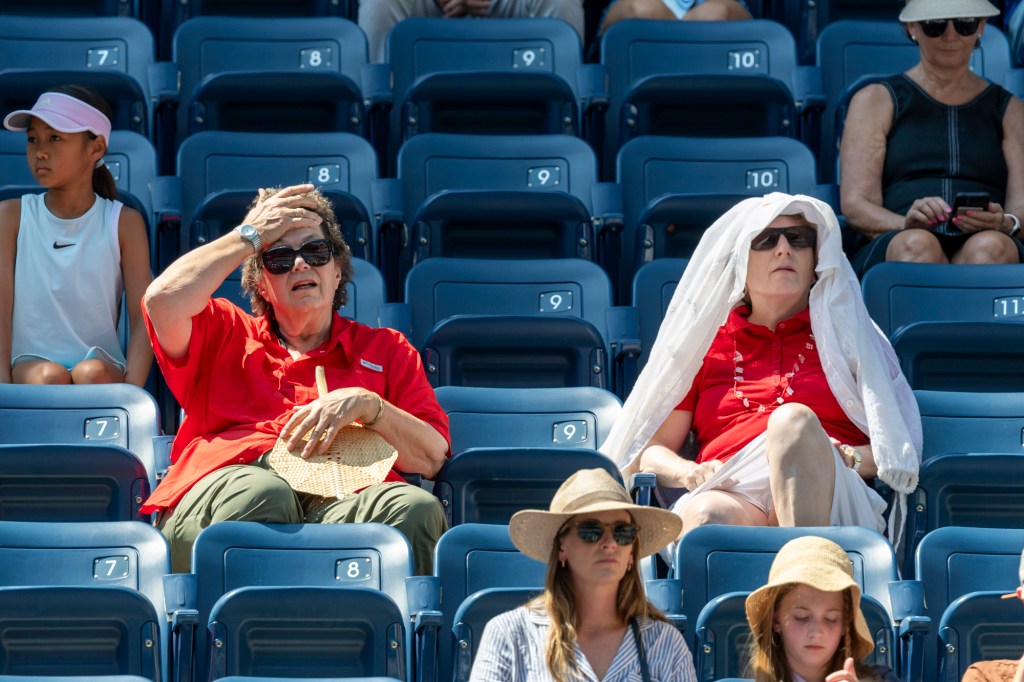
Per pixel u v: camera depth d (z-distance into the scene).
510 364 24.27
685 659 15.55
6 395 22.22
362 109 29.52
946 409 22.70
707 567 18.70
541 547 15.82
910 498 21.25
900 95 28.69
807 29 33.69
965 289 25.47
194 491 19.83
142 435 22.12
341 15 33.66
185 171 27.36
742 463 20.81
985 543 19.41
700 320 22.09
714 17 32.97
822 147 30.83
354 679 16.44
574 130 29.86
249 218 21.58
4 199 25.83
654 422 22.02
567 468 20.44
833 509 19.98
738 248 22.06
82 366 23.64
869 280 25.33
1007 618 18.03
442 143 28.28
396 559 18.59
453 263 25.50
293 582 18.47
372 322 25.06
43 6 32.56
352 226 26.69
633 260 27.73
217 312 21.52
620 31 31.45
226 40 31.14
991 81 29.89
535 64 31.50
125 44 31.19
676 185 28.30
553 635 15.38
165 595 18.02
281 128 29.58
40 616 17.31
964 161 28.27
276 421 20.91
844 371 21.88
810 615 15.45
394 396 21.66
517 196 26.39
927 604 19.11
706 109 29.92
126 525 18.94
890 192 28.31
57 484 20.45
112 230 24.97
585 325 23.94
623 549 15.47
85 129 24.92
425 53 31.31
